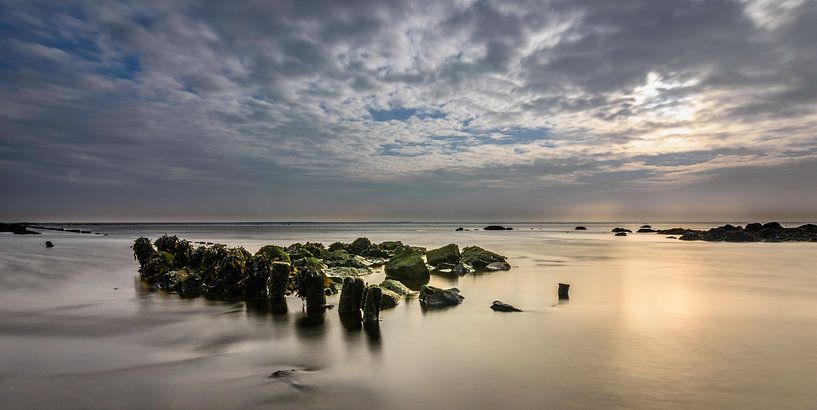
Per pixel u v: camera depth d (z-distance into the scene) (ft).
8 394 31.45
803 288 79.51
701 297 70.59
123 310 60.70
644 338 46.09
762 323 52.85
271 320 54.85
